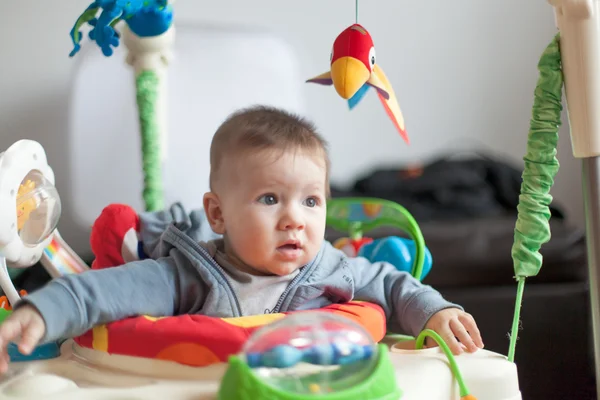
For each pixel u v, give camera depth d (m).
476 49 2.06
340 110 1.99
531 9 2.08
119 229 0.86
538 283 1.50
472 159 1.87
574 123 0.71
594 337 0.71
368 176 1.83
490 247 1.51
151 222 0.88
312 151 0.77
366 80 0.76
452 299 1.46
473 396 0.66
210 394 0.60
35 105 1.75
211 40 1.69
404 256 0.93
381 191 1.75
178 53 1.66
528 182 0.73
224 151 0.78
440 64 2.04
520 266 0.73
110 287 0.69
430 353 0.72
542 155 0.72
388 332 0.97
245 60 1.71
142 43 1.06
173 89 1.65
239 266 0.77
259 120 0.77
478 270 1.50
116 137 1.68
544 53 0.72
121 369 0.67
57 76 1.76
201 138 1.66
